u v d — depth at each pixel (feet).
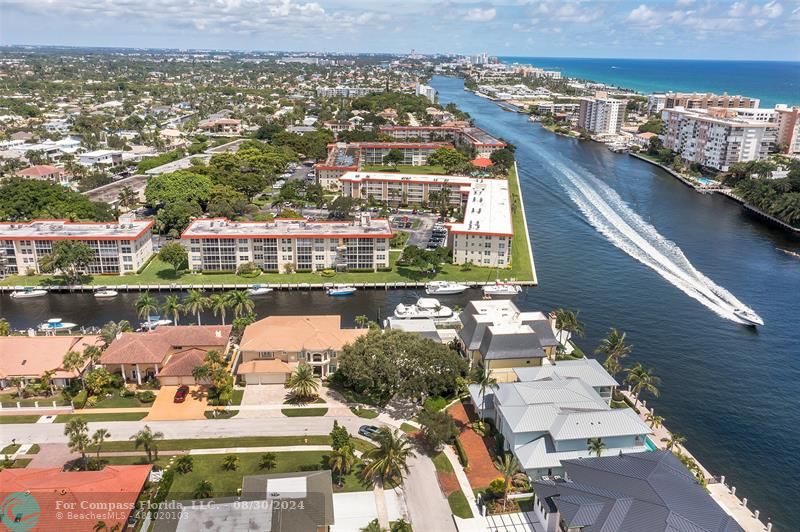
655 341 517.55
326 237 649.61
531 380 389.60
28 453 347.36
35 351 427.33
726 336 527.81
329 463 335.06
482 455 353.92
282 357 438.81
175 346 448.65
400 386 387.96
